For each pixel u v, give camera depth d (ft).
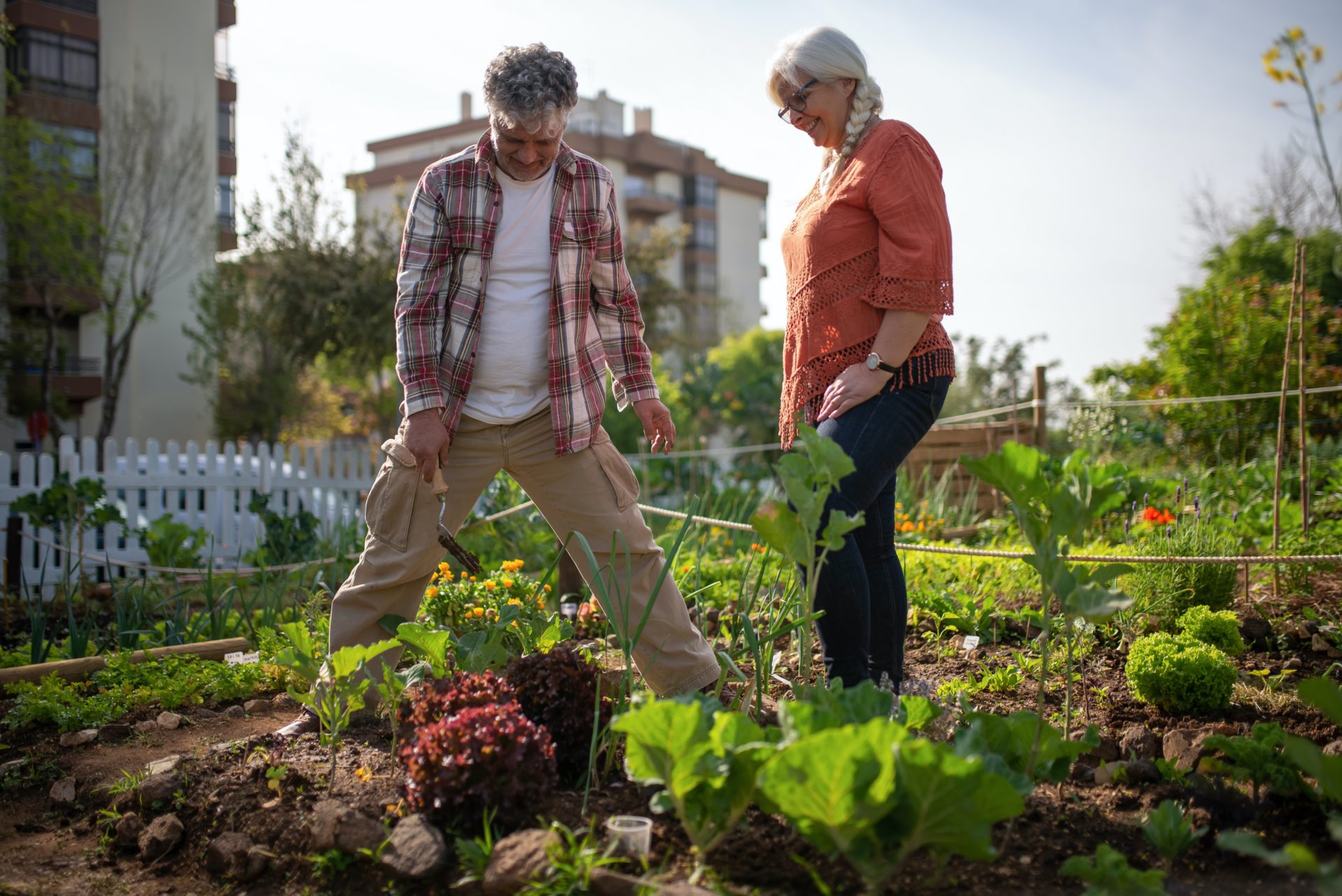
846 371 8.10
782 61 8.30
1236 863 5.86
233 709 10.77
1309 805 6.33
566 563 16.01
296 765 7.89
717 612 13.75
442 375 8.82
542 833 5.84
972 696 9.71
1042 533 6.19
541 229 8.91
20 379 67.62
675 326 118.62
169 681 11.15
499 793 6.32
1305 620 12.22
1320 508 18.89
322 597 13.16
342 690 7.70
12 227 60.54
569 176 8.99
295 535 22.12
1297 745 5.10
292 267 71.36
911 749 4.82
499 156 8.74
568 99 8.32
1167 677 8.93
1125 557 11.57
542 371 8.95
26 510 18.95
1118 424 28.43
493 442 8.98
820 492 6.52
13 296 65.82
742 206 167.94
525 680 7.61
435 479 8.76
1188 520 15.44
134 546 26.99
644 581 9.05
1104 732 8.18
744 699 8.28
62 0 71.97
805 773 4.82
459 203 8.70
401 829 6.35
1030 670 10.60
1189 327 29.04
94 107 71.15
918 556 16.43
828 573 7.88
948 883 5.65
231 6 87.30
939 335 8.38
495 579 13.20
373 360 74.13
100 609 17.88
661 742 5.39
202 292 81.20
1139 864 5.94
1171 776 7.05
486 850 6.03
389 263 71.31
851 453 7.93
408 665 9.54
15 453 71.41
